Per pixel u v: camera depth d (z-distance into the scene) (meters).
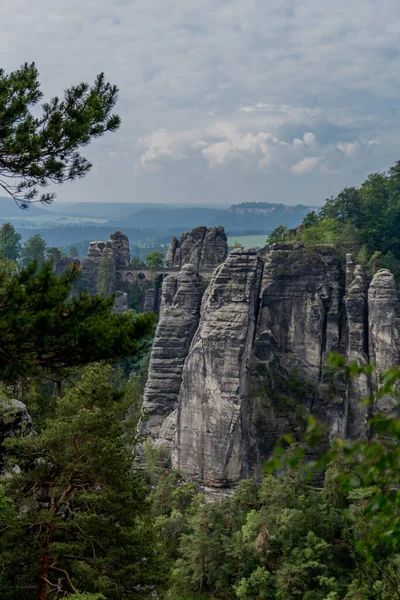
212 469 91.62
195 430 93.50
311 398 95.25
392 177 141.50
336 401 93.69
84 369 37.50
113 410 35.78
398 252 123.50
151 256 178.00
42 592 29.58
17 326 18.98
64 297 20.84
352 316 98.38
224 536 71.19
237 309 94.62
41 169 26.33
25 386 50.22
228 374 92.12
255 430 92.75
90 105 26.83
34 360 20.08
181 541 72.00
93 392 35.50
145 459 95.62
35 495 33.94
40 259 172.62
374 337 97.38
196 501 80.69
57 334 19.86
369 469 11.23
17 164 25.67
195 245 163.38
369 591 55.59
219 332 93.25
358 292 99.06
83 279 169.00
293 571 64.88
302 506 73.81
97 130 27.94
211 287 99.44
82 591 30.58
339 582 65.56
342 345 98.69
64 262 173.25
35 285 20.44
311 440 11.19
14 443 33.19
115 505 33.06
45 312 19.45
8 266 37.81
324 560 68.31
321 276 99.62
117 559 32.50
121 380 63.12
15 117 25.22
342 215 132.75
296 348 98.25
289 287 98.94
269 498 75.75
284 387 95.62
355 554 31.03
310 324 98.25
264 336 97.88
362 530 30.36
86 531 31.69
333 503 74.75
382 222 125.06
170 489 84.88
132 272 170.00
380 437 11.00
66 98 26.94
